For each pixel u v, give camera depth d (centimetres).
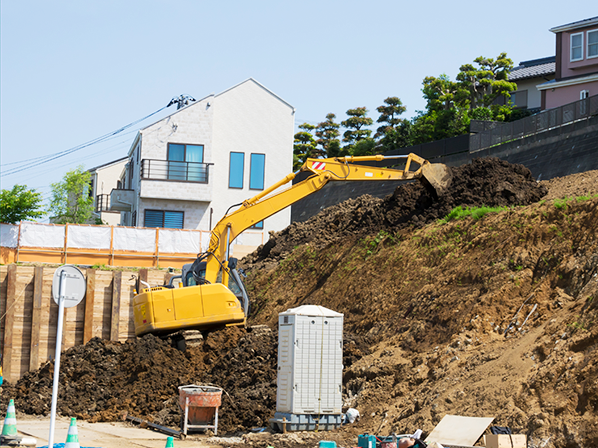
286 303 2344
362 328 1828
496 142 3086
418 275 1828
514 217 1705
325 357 1346
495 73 4822
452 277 1683
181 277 2083
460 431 1084
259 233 3712
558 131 2638
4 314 2223
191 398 1329
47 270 2284
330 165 2048
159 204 3625
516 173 2155
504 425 1069
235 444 1221
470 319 1466
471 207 1988
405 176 2098
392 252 2017
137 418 1530
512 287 1488
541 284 1438
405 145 4722
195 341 1917
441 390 1263
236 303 1956
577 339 1119
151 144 3619
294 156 6244
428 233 1941
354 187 3716
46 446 1100
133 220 3794
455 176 2144
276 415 1337
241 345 1825
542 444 991
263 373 1623
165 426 1445
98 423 1532
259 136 3819
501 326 1413
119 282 2383
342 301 2034
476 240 1741
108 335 2362
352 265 2155
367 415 1363
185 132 3669
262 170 3809
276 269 2638
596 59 4141
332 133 6425
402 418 1272
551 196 2061
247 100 3819
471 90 4769
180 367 1819
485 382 1196
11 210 3703
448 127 4312
